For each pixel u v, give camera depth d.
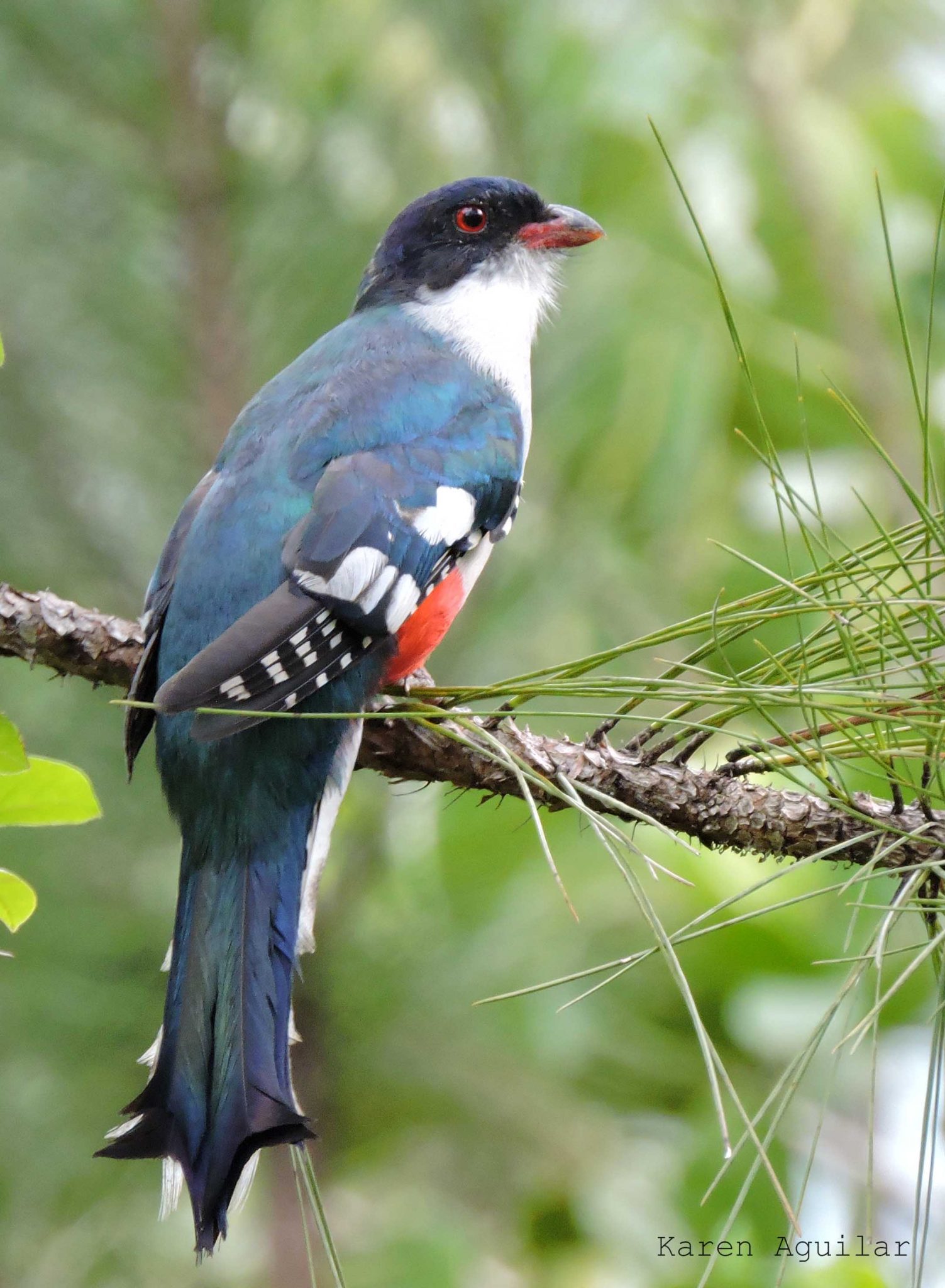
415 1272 10.12
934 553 6.00
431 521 8.41
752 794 6.84
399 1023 10.02
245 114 10.37
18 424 9.77
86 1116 9.68
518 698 6.19
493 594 10.54
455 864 10.34
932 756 6.05
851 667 6.00
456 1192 10.88
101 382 10.05
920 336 13.44
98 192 10.16
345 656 7.69
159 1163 9.95
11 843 9.58
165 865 9.76
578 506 11.26
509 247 10.51
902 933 10.27
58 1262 9.94
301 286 10.48
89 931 9.59
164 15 10.17
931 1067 5.04
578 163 11.93
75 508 9.84
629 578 11.32
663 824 6.92
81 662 7.99
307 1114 9.91
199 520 8.16
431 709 6.05
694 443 11.66
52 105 10.16
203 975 7.11
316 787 7.65
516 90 11.30
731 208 13.31
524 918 10.52
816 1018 10.41
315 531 7.95
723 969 10.61
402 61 10.95
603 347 11.66
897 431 12.78
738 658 11.22
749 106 13.41
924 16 14.38
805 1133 10.29
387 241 10.44
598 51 12.09
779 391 13.03
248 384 10.24
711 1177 9.63
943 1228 9.62
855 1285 8.89
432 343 9.66
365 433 8.65
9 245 10.05
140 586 9.85
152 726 8.21
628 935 10.64
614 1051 10.69
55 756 9.67
